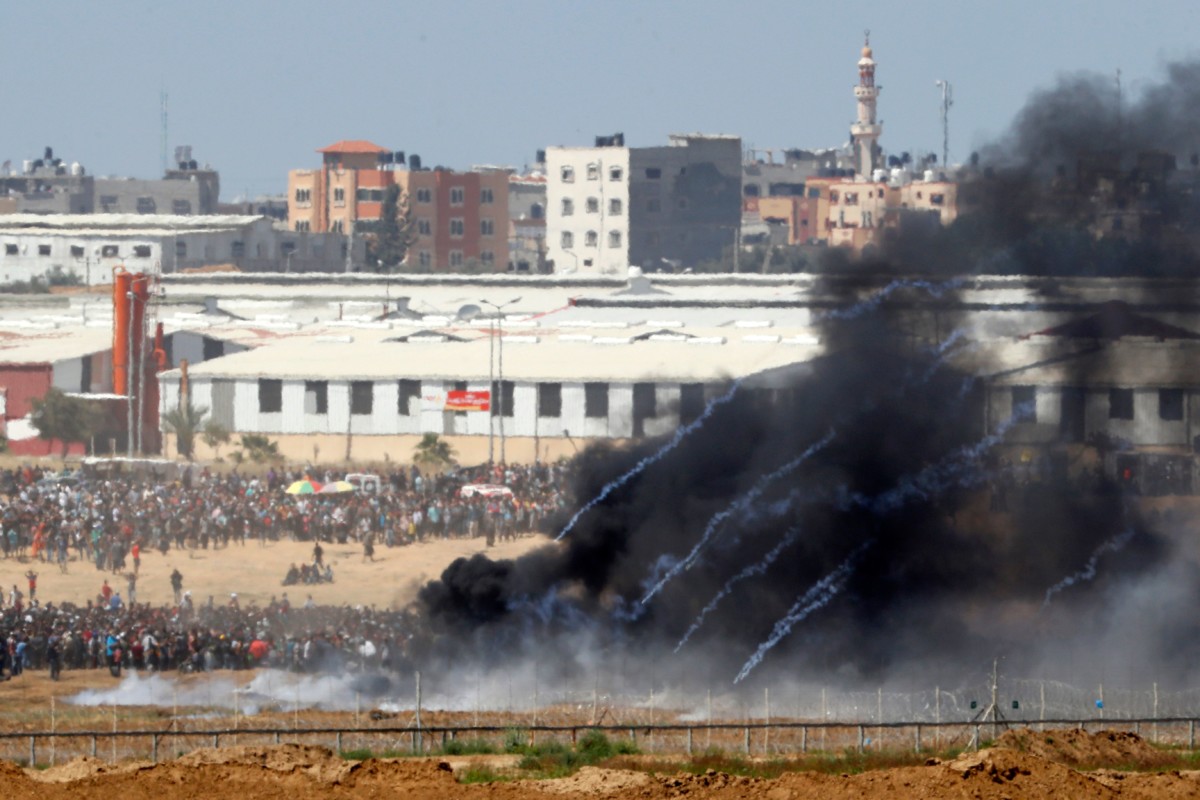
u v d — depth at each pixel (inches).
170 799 6309.1
